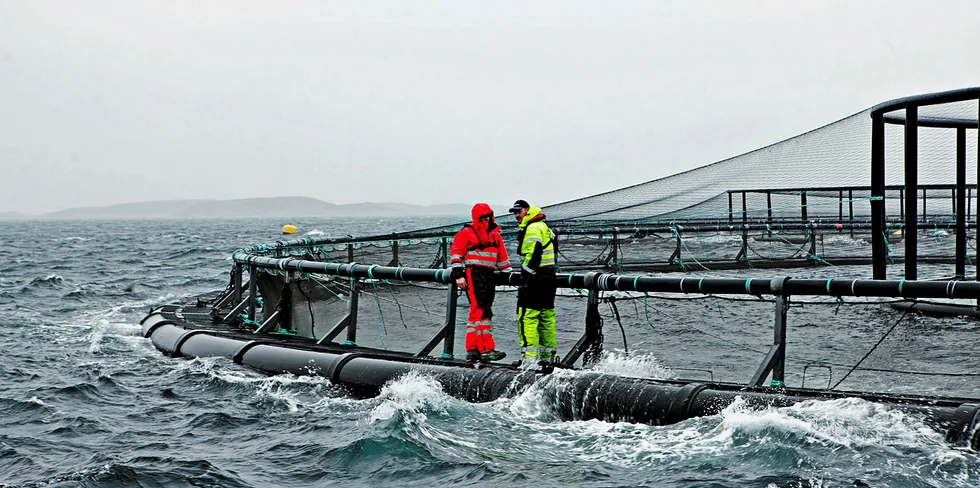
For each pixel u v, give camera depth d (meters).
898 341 10.86
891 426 6.59
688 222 24.44
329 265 12.13
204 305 18.55
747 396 7.35
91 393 10.63
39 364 13.13
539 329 9.31
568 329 12.95
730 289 8.29
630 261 23.55
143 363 12.69
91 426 8.98
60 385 11.25
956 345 10.45
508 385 8.63
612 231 21.50
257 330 13.38
